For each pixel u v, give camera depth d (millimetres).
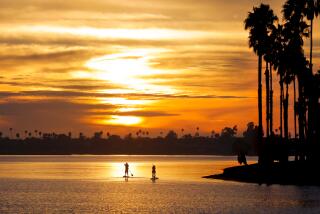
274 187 111688
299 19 140875
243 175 135875
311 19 138750
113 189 114812
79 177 166125
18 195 102938
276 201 87438
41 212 78500
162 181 140000
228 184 121250
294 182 121312
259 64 137375
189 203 86938
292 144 152250
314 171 125500
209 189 109562
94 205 86312
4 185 128875
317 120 158750
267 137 140625
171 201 90188
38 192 109188
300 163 135375
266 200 88875
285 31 142000
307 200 88500
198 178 152000
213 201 88750
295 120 164000
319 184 117125
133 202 89688
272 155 137750
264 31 137125
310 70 142625
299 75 144750
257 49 137500
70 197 98688
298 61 143375
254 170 135125
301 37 143250
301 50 144750
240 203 85562
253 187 112375
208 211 77625
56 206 85250
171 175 174125
